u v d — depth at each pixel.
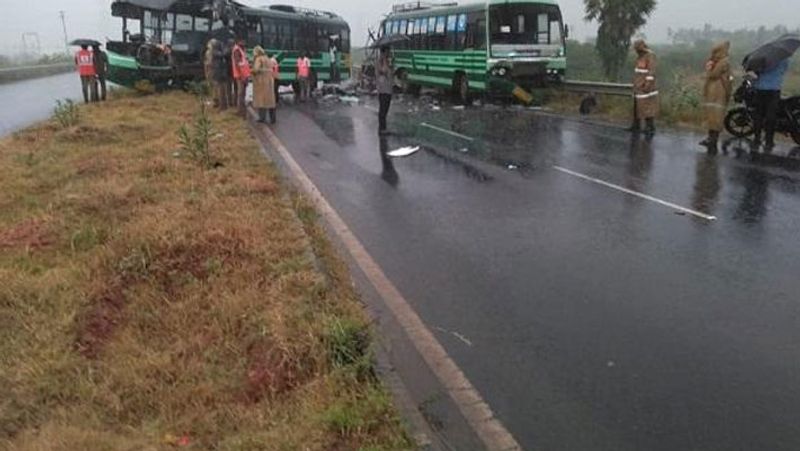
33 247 6.56
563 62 21.67
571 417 4.08
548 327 5.28
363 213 8.62
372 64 29.84
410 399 4.15
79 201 8.04
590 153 12.79
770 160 11.84
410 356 4.85
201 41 23.23
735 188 9.71
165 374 4.27
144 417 3.88
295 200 8.55
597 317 5.45
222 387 4.14
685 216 8.30
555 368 4.65
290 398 3.99
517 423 4.03
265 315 4.88
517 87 21.45
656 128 16.31
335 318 4.74
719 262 6.70
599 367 4.66
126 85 22.75
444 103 23.59
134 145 12.35
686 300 5.77
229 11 23.73
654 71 15.16
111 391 4.10
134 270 5.77
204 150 10.49
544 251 7.07
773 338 5.05
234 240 6.44
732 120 14.10
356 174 10.98
